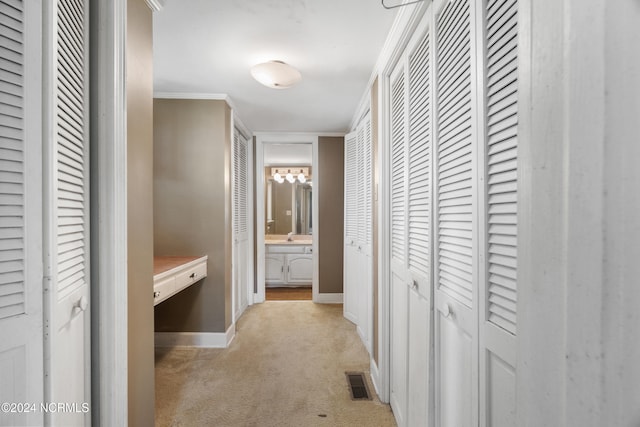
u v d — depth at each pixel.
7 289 0.72
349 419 1.91
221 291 2.99
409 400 1.67
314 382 2.32
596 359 0.32
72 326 0.99
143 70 1.42
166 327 2.99
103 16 1.13
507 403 0.82
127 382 1.23
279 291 5.22
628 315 0.30
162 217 2.99
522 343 0.42
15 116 0.74
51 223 0.81
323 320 3.68
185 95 2.93
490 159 0.90
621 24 0.30
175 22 1.77
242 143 4.03
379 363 2.15
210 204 2.99
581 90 0.33
